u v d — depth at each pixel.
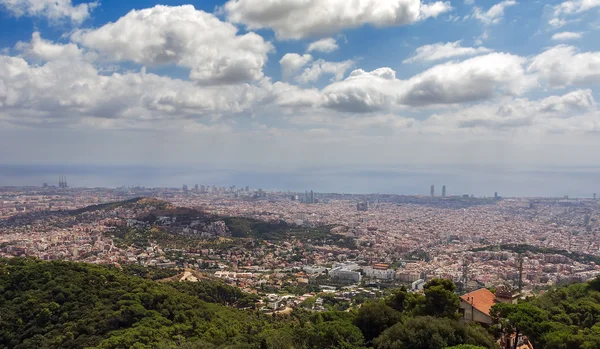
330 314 87.00
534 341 69.81
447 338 63.00
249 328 101.25
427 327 64.19
